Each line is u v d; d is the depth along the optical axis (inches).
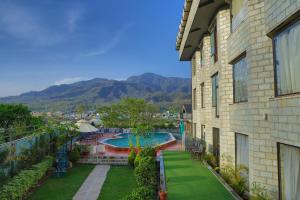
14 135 690.2
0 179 510.0
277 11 323.6
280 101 327.3
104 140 1550.2
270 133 359.6
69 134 932.6
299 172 310.5
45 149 776.3
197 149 788.6
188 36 831.7
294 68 307.9
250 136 413.1
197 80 967.6
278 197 357.4
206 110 785.6
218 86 636.1
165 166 654.5
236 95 510.6
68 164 823.7
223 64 573.6
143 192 379.2
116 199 530.9
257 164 392.8
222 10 582.9
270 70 375.6
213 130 722.8
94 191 585.6
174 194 436.1
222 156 575.8
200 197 420.5
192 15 693.9
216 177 542.3
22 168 624.4
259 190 382.3
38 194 568.1
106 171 783.7
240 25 448.8
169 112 3031.5
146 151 743.1
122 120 2299.5
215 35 666.2
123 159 888.3
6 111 991.6
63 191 587.8
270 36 355.9
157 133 1831.9
